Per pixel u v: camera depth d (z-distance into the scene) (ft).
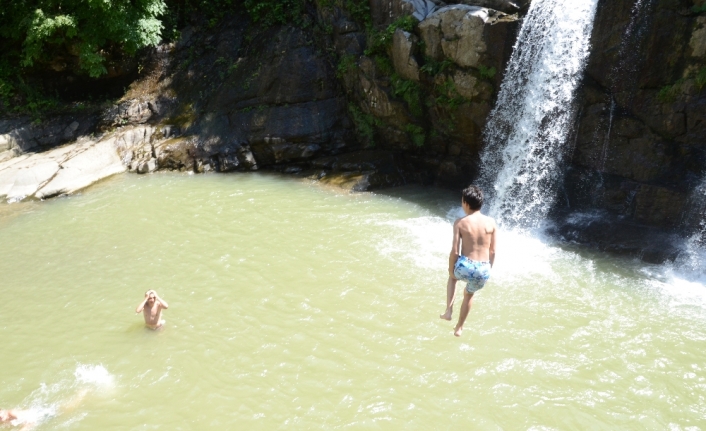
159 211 40.01
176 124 52.85
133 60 56.24
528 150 37.19
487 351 23.49
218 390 21.61
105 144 49.98
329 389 21.52
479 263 20.33
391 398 20.95
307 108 49.49
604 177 35.53
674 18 30.19
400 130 45.83
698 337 24.16
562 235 34.37
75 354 23.99
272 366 22.91
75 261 32.65
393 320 25.88
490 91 38.65
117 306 27.71
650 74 31.83
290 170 48.57
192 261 32.19
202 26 58.18
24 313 27.30
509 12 37.52
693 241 30.96
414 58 41.81
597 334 24.48
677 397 20.71
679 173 32.35
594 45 33.19
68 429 19.75
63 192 43.83
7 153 49.75
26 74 54.24
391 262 31.30
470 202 20.63
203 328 25.63
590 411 20.12
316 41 50.78
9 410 20.35
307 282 29.45
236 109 51.47
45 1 49.57
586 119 35.01
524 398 20.80
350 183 43.70
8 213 40.47
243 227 36.78
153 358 23.59
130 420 20.16
